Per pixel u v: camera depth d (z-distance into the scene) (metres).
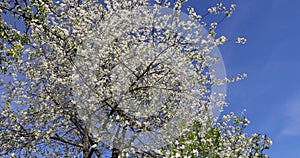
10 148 8.63
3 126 8.61
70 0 9.33
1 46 6.55
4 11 6.48
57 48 7.95
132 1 9.59
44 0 6.86
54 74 8.41
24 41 6.49
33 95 8.75
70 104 8.42
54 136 8.94
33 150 8.75
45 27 7.12
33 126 8.63
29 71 8.66
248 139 9.11
